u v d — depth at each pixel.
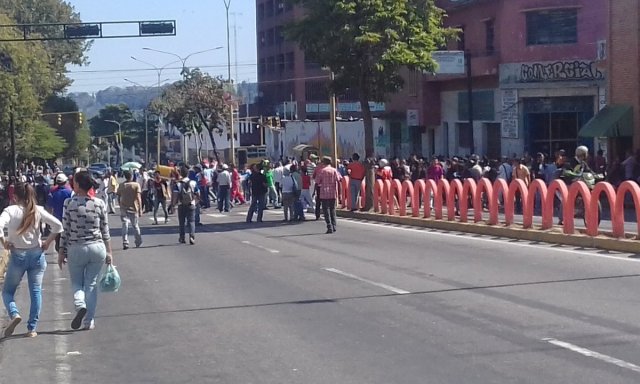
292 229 25.95
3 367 9.28
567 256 16.45
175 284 14.95
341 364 8.71
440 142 51.59
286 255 18.67
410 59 28.23
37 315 10.80
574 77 40.34
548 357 8.60
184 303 12.89
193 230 22.53
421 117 51.94
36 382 8.59
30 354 9.85
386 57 28.08
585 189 18.25
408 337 9.82
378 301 12.27
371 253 18.44
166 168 47.22
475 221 23.06
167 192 33.28
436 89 51.56
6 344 10.42
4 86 55.25
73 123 86.69
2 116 56.09
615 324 10.05
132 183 22.03
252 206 29.19
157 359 9.34
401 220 26.58
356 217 29.70
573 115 41.03
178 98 77.94
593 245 17.62
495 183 22.08
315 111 80.06
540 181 20.25
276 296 13.12
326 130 59.66
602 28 39.62
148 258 19.34
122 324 11.42
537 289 12.70
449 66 43.91
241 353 9.42
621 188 17.33
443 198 27.22
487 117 45.31
